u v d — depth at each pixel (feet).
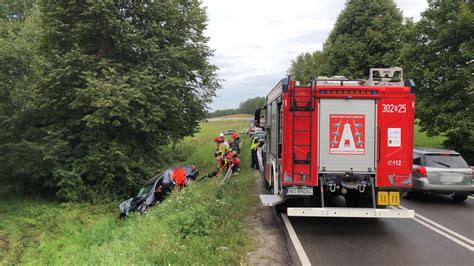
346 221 30.63
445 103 61.05
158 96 59.31
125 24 58.44
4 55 51.55
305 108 26.73
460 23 58.08
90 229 42.80
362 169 26.73
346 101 26.84
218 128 209.67
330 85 27.17
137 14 63.57
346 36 110.52
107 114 52.90
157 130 60.80
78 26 56.18
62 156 55.06
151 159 60.95
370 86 26.84
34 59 54.85
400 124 26.73
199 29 72.74
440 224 29.89
